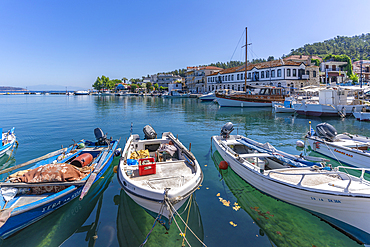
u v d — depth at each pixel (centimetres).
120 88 11456
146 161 625
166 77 10762
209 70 7188
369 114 2012
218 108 3594
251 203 609
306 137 1126
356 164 851
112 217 550
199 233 483
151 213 531
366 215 463
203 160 956
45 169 564
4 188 520
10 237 478
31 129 1661
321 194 511
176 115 2648
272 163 805
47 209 518
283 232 490
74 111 3116
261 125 1881
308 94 3728
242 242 455
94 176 610
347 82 4869
